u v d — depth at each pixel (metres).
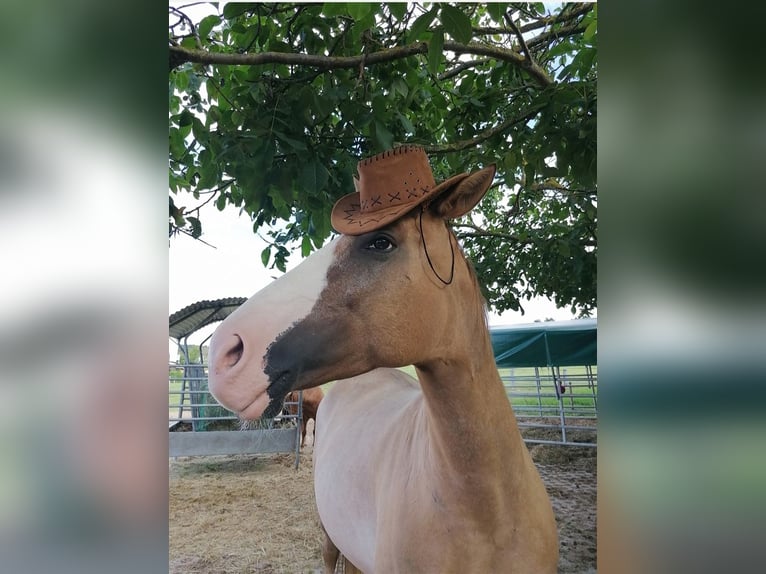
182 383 7.07
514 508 1.20
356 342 1.09
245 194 2.26
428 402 1.19
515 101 2.80
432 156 3.05
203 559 3.93
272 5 2.10
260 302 1.08
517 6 2.72
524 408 9.58
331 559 2.50
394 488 1.37
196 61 1.92
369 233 1.12
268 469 6.76
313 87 2.28
